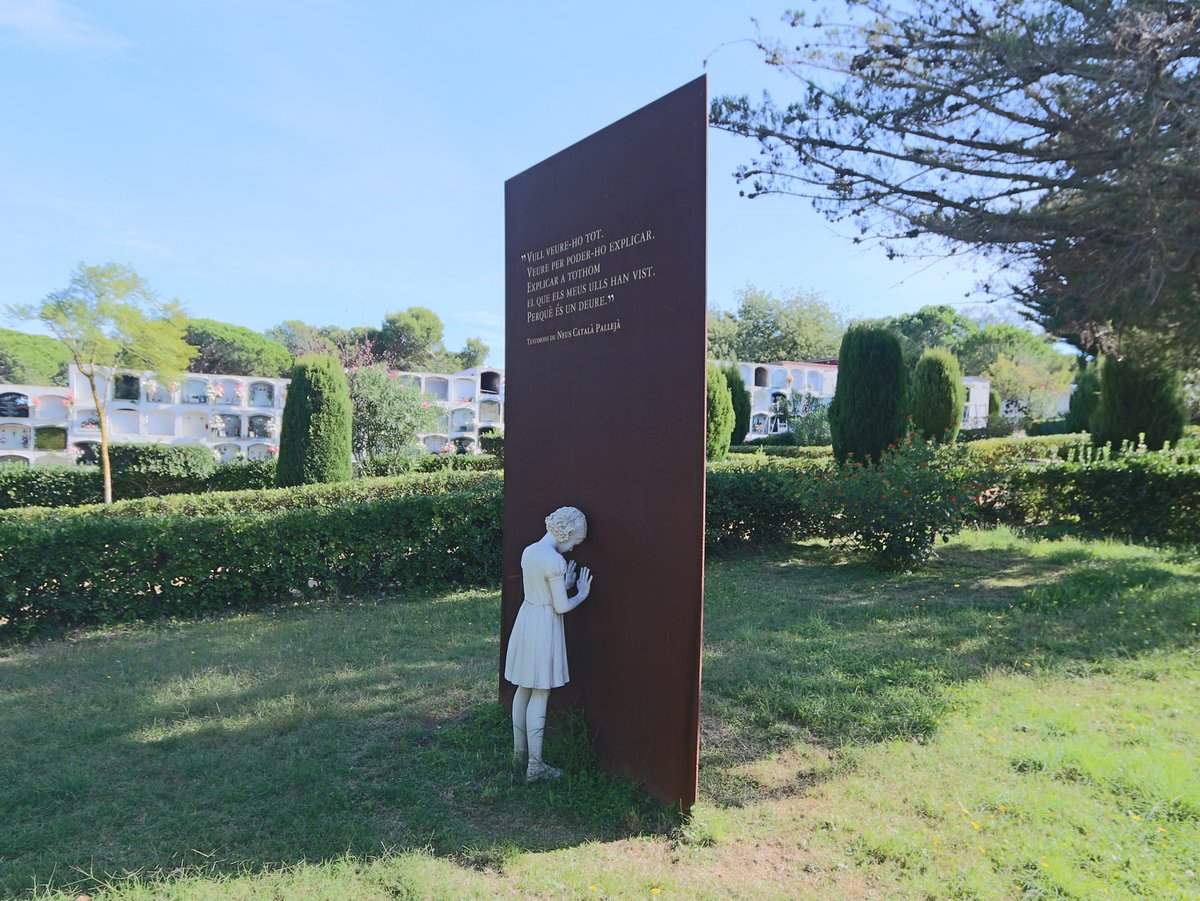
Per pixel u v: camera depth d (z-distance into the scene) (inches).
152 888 102.1
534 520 161.3
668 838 116.1
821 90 303.7
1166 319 315.3
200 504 355.9
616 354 137.8
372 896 100.7
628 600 133.7
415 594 286.7
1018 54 253.6
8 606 228.2
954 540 361.1
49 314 522.0
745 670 188.1
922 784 128.5
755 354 1507.1
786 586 286.5
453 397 737.0
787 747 146.9
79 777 132.6
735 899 99.3
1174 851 105.3
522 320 167.8
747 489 359.9
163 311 595.5
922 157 305.9
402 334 1562.5
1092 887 97.6
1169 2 237.8
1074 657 189.9
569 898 100.0
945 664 187.5
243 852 111.5
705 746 148.3
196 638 226.5
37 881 102.7
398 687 181.5
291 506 375.6
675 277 124.2
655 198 128.5
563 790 131.3
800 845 112.8
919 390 624.1
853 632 220.2
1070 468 388.2
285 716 161.9
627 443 134.8
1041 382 1362.0
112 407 609.9
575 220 149.4
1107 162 268.4
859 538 318.3
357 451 540.7
